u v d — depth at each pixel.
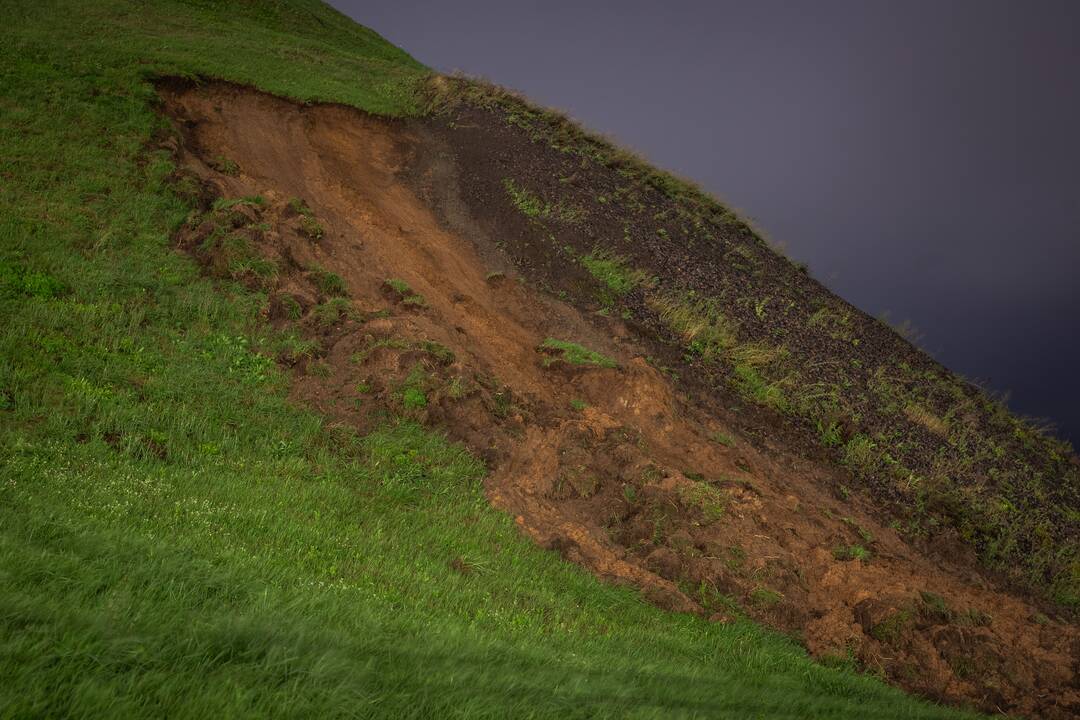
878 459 17.05
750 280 23.38
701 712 5.58
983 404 21.88
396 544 9.30
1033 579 14.62
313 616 5.36
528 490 12.27
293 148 21.64
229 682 3.46
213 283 14.76
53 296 12.70
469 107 27.64
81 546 5.41
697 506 12.12
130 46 22.95
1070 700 9.38
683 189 28.38
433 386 13.43
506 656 5.76
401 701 3.87
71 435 9.40
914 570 12.46
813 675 8.67
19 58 19.78
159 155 17.77
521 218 21.70
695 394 17.14
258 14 33.56
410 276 18.00
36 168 15.90
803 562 11.59
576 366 16.08
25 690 2.88
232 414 11.55
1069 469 20.22
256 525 8.27
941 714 8.29
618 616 9.29
